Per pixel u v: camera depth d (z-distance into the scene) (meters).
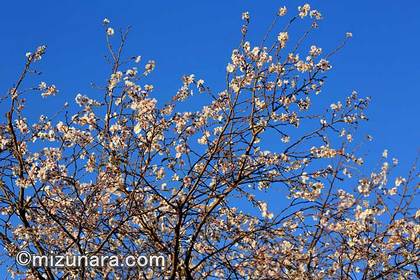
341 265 9.50
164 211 9.04
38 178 8.95
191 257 9.37
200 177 8.64
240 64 9.41
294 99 9.50
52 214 9.00
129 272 8.69
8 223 9.53
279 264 9.23
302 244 9.59
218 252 9.03
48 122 9.95
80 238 8.98
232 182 8.97
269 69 9.35
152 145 9.16
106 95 9.16
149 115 8.99
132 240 8.97
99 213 8.83
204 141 9.79
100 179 8.93
